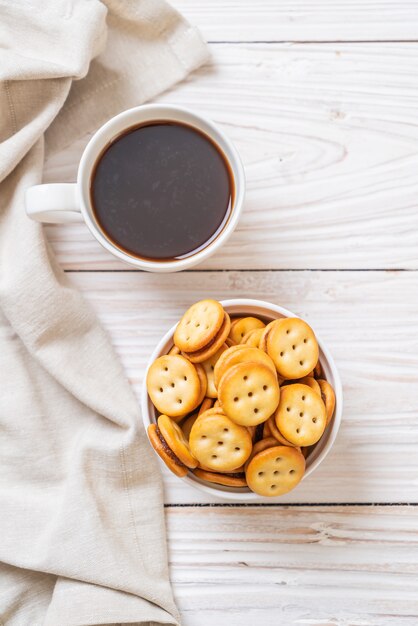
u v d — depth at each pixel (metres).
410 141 0.76
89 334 0.75
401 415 0.75
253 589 0.75
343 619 0.75
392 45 0.76
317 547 0.75
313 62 0.76
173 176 0.70
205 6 0.76
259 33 0.76
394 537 0.75
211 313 0.68
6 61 0.72
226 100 0.76
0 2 0.72
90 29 0.72
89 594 0.73
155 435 0.68
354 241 0.76
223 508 0.75
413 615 0.75
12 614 0.74
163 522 0.75
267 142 0.76
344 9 0.76
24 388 0.75
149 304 0.76
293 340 0.68
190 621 0.75
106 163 0.70
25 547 0.73
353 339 0.76
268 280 0.76
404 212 0.76
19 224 0.74
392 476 0.75
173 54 0.75
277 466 0.67
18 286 0.73
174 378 0.68
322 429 0.67
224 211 0.71
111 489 0.74
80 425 0.75
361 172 0.76
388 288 0.76
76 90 0.76
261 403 0.66
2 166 0.73
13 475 0.75
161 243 0.71
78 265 0.76
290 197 0.76
